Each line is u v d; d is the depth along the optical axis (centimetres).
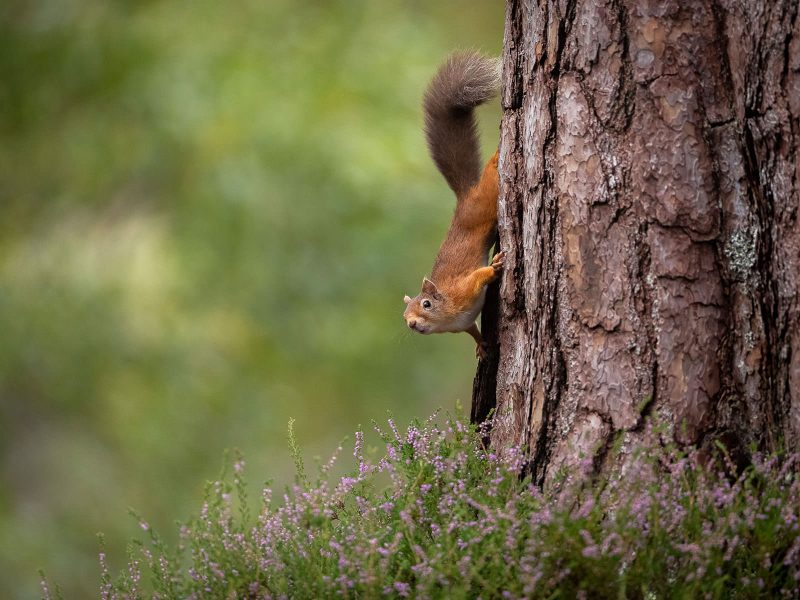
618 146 752
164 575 723
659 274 738
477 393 888
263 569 690
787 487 693
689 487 672
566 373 769
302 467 757
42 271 2331
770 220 722
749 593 639
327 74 2145
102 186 2336
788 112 712
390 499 733
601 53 755
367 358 2183
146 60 2220
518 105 821
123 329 2275
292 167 2088
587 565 626
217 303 2234
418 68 2147
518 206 819
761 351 724
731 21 730
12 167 2408
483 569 649
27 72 2330
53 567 2167
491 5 2528
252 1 2266
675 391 733
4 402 2312
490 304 891
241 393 2258
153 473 2261
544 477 771
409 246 2097
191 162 2192
